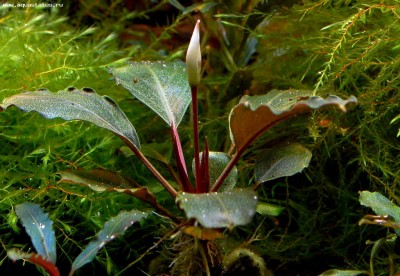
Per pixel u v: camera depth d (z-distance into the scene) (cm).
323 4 39
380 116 37
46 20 48
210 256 34
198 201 29
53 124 39
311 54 40
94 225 37
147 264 39
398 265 36
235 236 39
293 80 41
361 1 38
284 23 45
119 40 51
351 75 37
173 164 41
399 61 36
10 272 37
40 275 37
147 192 32
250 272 36
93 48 44
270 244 39
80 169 33
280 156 33
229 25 44
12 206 36
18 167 38
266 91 43
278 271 40
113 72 36
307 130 38
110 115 34
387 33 37
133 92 35
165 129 43
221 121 42
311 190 41
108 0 52
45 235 31
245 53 45
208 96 44
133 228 38
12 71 41
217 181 33
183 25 49
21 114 39
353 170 40
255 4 42
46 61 41
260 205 37
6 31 44
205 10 42
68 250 37
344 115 38
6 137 39
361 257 38
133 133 34
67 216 38
